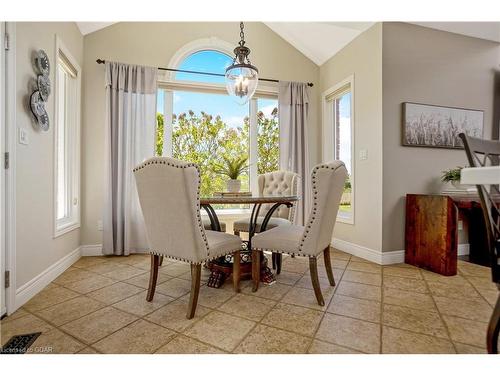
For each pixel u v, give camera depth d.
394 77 2.80
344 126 3.57
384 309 1.71
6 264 1.65
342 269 2.57
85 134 3.05
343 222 3.35
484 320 1.57
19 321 1.57
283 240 1.86
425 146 2.87
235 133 3.71
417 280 2.25
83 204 3.04
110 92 3.04
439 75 2.95
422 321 1.56
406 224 2.78
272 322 1.55
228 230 3.61
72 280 2.26
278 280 2.27
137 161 3.10
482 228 2.92
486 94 3.13
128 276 2.37
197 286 1.63
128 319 1.59
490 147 1.34
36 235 2.00
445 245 2.36
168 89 3.38
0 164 1.62
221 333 1.44
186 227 1.60
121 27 3.20
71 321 1.57
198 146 3.58
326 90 3.70
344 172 1.87
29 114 1.92
